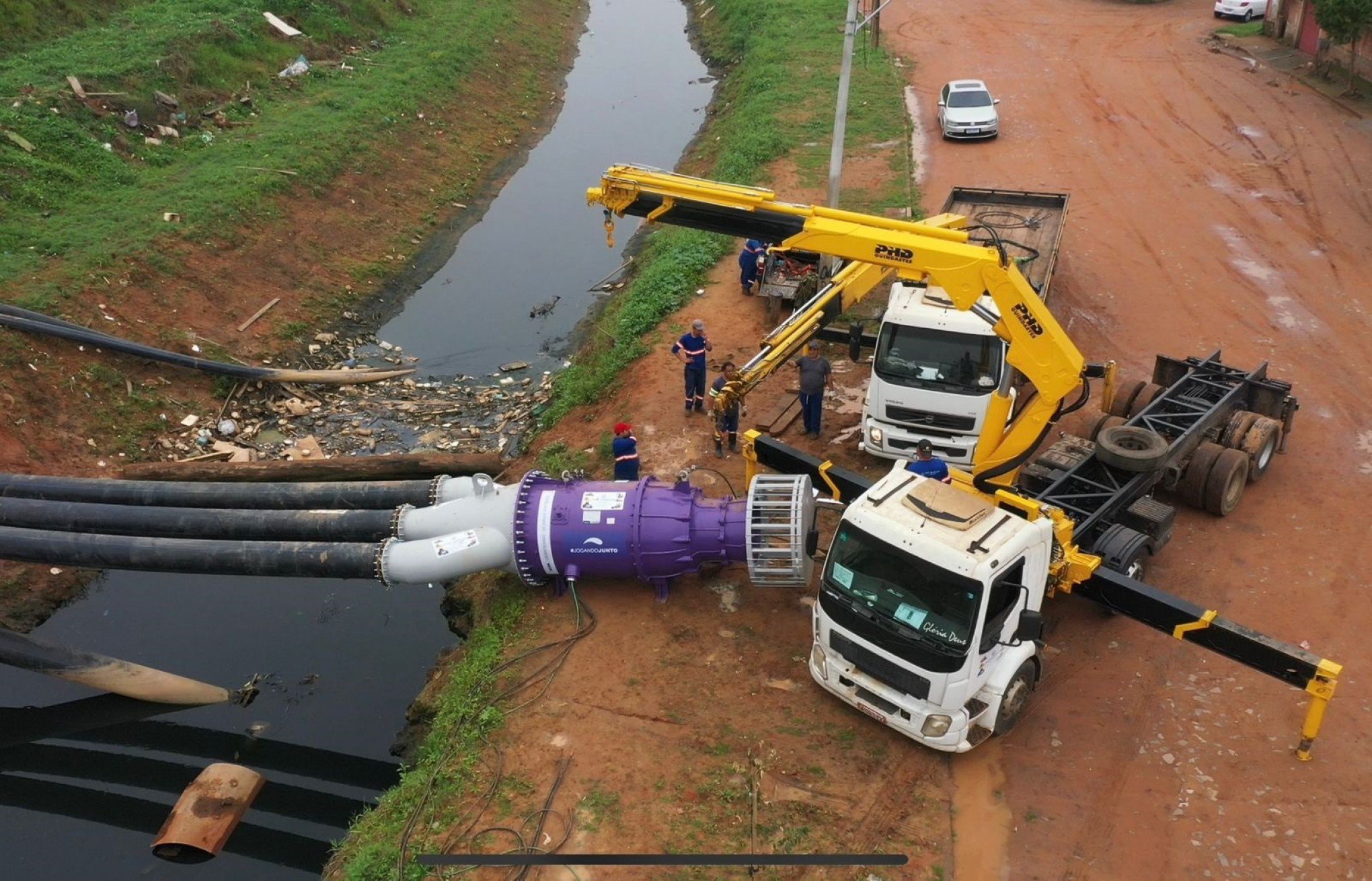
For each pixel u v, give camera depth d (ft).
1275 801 30.19
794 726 33.22
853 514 30.48
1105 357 55.06
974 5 145.59
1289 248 67.46
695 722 33.47
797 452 40.22
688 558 37.58
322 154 83.61
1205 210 73.97
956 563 28.37
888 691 31.04
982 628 28.50
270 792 36.78
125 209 69.87
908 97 104.63
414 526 39.88
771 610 38.47
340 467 50.96
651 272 67.56
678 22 155.12
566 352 66.03
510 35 127.95
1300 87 100.99
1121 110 97.66
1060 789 30.86
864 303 61.46
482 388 61.93
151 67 86.33
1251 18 127.13
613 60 135.23
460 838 29.91
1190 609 31.63
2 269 60.39
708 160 94.68
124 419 54.95
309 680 41.42
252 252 70.90
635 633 37.47
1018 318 33.60
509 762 32.37
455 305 73.15
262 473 50.72
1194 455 41.91
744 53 128.06
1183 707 33.65
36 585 46.24
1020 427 35.60
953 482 34.91
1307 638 36.04
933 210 74.69
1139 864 28.53
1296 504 43.34
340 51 108.27
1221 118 93.56
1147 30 127.54
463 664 37.88
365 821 32.58
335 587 47.09
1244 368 53.47
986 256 33.14
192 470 50.93
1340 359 54.24
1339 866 28.17
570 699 34.63
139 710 40.50
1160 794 30.60
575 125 110.63
